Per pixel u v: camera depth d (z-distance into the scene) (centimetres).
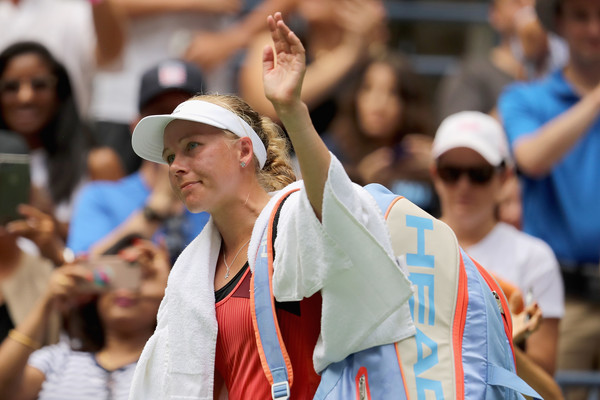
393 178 2186
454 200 1712
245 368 1073
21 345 1517
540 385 1374
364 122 2339
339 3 2477
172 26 2466
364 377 1016
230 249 1117
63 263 1758
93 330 1545
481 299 1071
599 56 2027
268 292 1046
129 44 2455
